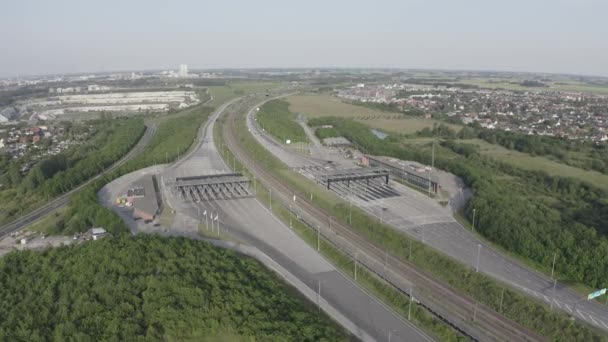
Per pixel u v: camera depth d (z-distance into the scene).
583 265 115.38
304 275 119.31
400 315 101.50
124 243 114.62
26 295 96.06
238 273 105.75
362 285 114.44
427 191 188.50
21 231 151.88
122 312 88.50
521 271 120.31
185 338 83.62
